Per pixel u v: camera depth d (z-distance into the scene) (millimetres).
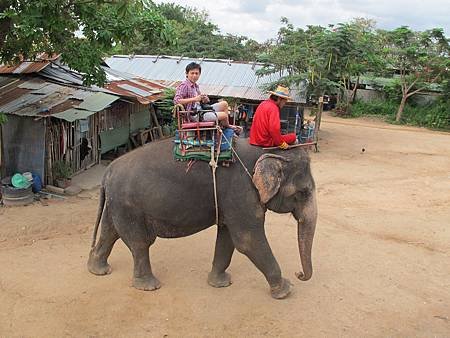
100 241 6301
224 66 22328
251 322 5445
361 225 9391
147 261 6023
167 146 5633
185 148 5367
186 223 5578
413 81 29234
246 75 21359
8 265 6617
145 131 16125
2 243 7441
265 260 5656
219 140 5328
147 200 5438
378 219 9859
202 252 7348
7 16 7730
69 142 11484
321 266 7129
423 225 9594
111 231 6188
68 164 11445
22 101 10297
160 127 17031
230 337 5141
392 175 14484
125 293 5941
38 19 7719
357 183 13156
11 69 11859
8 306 5539
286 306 5828
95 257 6406
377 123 29062
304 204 5547
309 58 18062
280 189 5375
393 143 21297
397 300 6195
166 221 5566
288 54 19656
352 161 16500
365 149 19250
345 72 20859
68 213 9016
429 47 28141
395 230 9195
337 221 9578
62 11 8320
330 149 18812
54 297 5773
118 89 13484
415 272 7160
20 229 8031
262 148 5504
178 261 6977
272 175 5195
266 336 5191
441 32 27219
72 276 6344
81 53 9570
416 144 21375
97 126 13023
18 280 6168
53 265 6680
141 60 23562
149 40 8922
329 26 19469
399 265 7391
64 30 9047
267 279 5855
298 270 6906
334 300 6066
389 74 33562
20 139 10398
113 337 5047
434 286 6707
